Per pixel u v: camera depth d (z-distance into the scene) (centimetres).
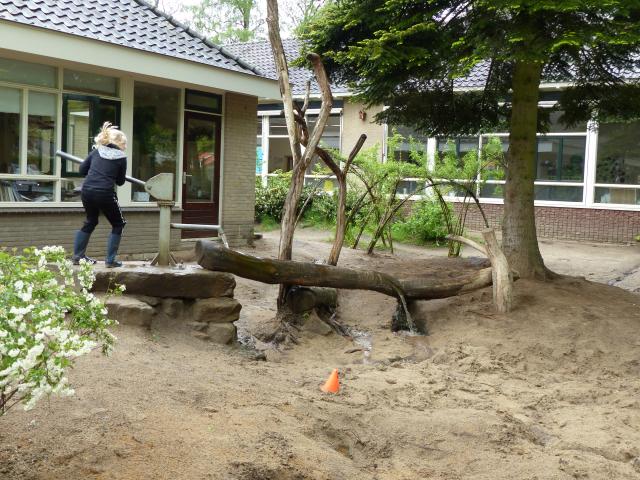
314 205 2025
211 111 1409
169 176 774
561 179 2020
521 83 1049
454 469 472
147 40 1241
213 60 1330
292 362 743
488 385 693
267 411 495
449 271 1094
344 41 1032
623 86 1096
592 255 1645
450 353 796
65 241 1140
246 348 747
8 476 351
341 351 799
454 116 1225
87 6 1245
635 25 793
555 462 488
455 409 593
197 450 400
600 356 792
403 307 927
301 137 927
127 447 393
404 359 795
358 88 1059
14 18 1011
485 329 862
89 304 351
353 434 502
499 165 1466
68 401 450
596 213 1970
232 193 1463
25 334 298
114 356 568
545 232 2041
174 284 720
